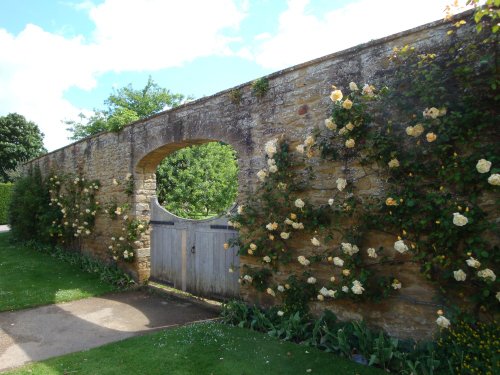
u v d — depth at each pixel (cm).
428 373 261
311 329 367
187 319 468
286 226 397
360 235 334
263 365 303
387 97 314
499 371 231
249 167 444
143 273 651
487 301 260
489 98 265
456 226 267
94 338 400
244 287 457
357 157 343
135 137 646
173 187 1159
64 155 930
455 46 277
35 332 418
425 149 294
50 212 962
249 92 445
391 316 321
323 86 373
